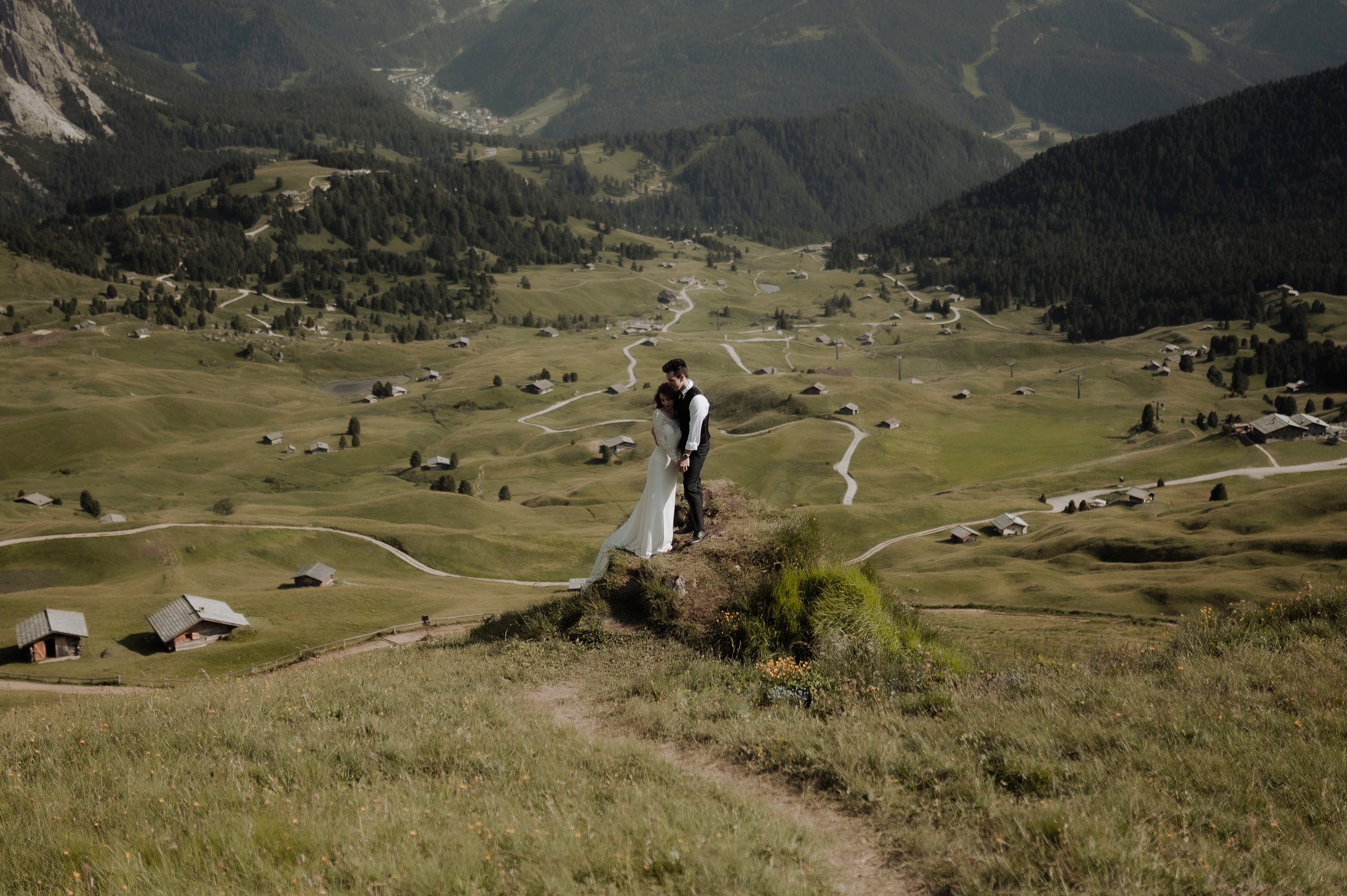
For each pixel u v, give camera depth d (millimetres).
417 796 8039
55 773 9531
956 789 8180
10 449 181500
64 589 91812
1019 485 161000
